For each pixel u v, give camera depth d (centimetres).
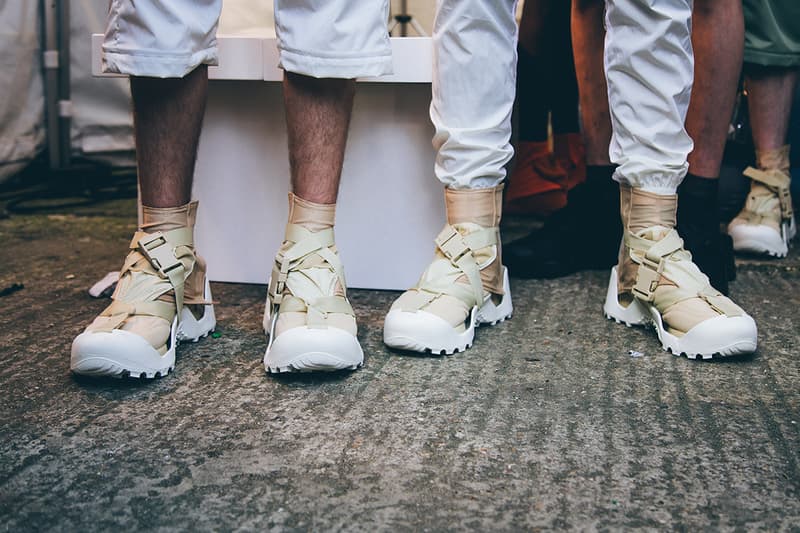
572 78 210
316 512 82
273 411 105
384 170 158
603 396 111
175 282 120
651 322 137
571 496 85
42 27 270
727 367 122
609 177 169
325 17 111
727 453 95
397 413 105
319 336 112
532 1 198
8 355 126
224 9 164
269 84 159
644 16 122
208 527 79
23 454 94
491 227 134
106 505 83
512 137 209
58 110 275
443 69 127
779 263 180
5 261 187
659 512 82
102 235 216
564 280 170
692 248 148
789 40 181
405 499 84
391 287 162
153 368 114
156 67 109
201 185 165
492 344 131
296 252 121
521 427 101
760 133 189
